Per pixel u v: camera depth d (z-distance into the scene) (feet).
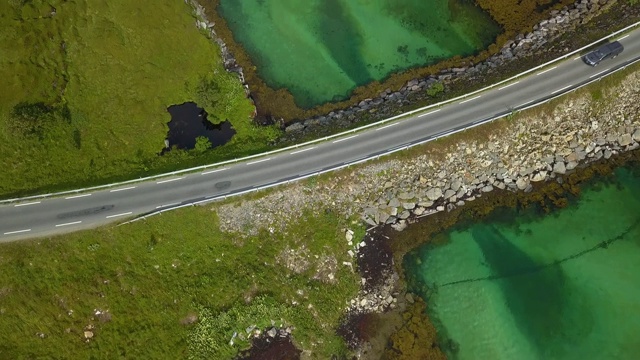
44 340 155.63
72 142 175.52
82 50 185.16
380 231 174.40
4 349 153.17
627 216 173.47
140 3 192.75
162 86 188.14
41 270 159.22
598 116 178.19
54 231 162.30
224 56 198.18
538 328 163.22
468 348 162.50
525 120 175.32
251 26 206.39
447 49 201.05
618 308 163.43
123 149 178.60
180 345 159.12
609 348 159.22
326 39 205.36
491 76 183.52
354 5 209.46
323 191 172.35
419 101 181.78
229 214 169.27
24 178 169.78
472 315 166.09
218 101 185.06
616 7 193.16
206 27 201.77
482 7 204.54
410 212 175.83
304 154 173.68
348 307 166.50
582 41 182.29
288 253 169.78
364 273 170.19
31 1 180.96
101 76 184.65
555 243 172.45
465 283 169.58
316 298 165.48
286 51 203.21
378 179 174.40
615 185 176.86
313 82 198.39
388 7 209.05
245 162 173.06
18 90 174.29
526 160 177.17
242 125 185.06
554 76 177.68
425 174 175.94
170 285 163.73
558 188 177.17
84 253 162.40
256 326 161.99
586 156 179.32
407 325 164.04
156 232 166.30
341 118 186.29
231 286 164.45
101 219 164.66
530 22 198.49
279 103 192.65
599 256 169.99
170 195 168.55
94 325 158.30
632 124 178.81
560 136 177.47
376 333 163.63
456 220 175.52
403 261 172.35
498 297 167.53
